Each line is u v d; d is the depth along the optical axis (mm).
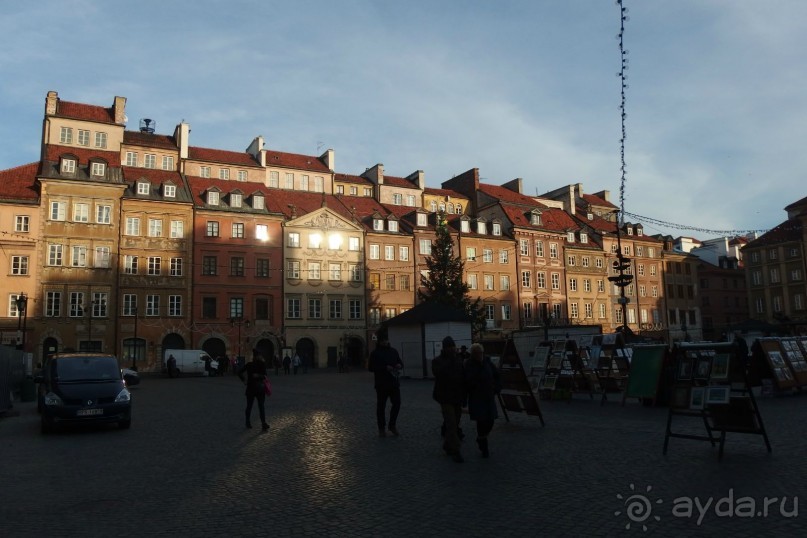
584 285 79562
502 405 16156
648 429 14102
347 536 6840
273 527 7258
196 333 57875
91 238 54594
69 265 53531
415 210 71938
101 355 18141
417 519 7383
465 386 11203
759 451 10906
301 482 9547
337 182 74500
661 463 10148
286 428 15914
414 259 69500
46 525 7523
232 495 8852
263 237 62219
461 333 40500
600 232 82438
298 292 63156
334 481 9539
